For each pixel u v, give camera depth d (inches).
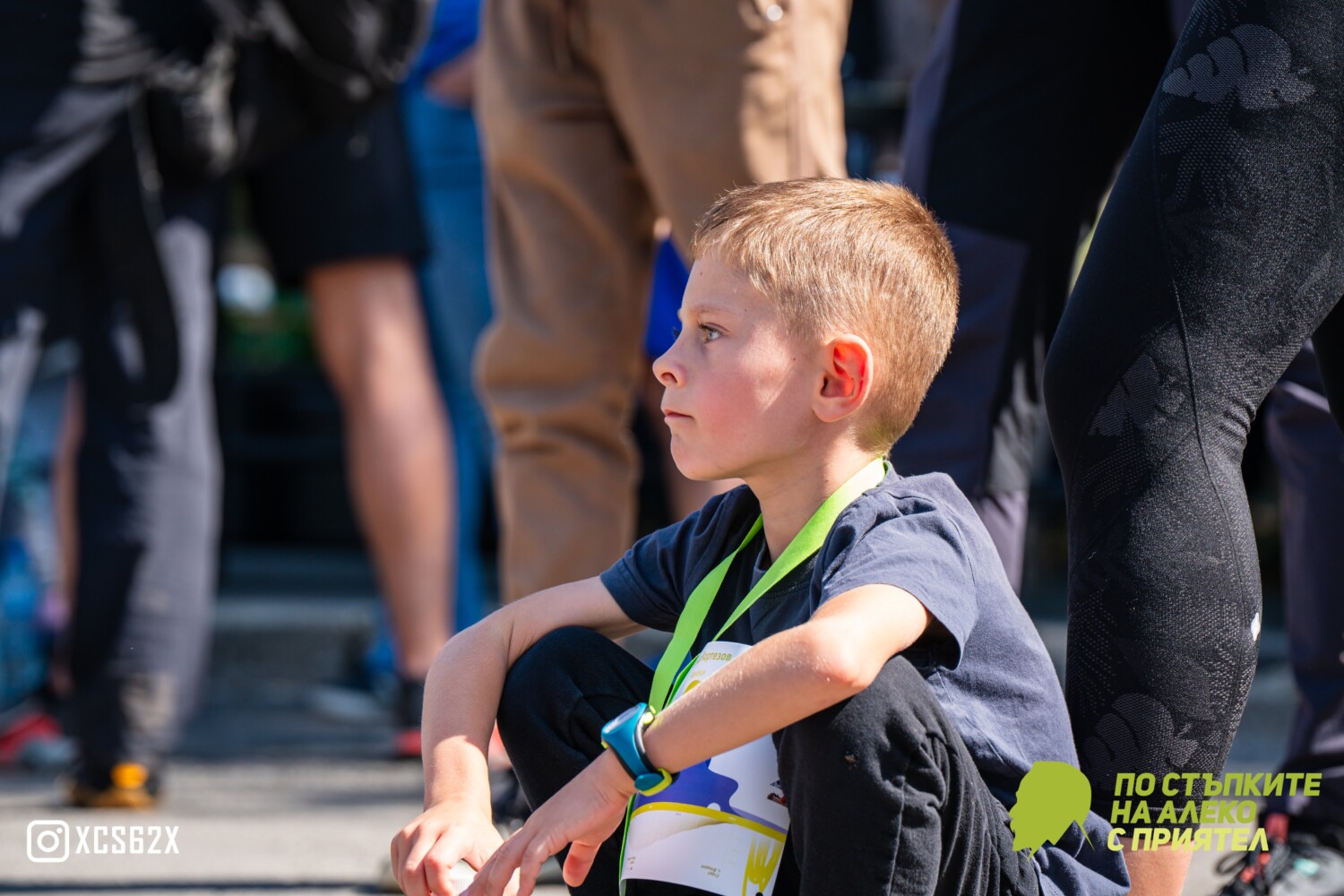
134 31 312.3
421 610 391.9
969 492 232.7
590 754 166.4
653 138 254.2
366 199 386.3
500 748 261.7
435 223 431.8
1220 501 163.3
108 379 327.9
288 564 739.4
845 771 141.3
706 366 166.1
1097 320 167.3
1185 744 161.8
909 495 161.9
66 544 407.5
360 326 391.2
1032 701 159.3
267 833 298.4
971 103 232.5
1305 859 223.6
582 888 173.0
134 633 324.8
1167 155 166.4
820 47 253.8
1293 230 164.2
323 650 580.1
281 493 749.3
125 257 314.2
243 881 256.5
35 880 257.1
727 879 157.6
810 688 142.0
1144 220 166.6
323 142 381.1
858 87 511.5
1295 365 228.7
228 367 722.8
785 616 162.6
